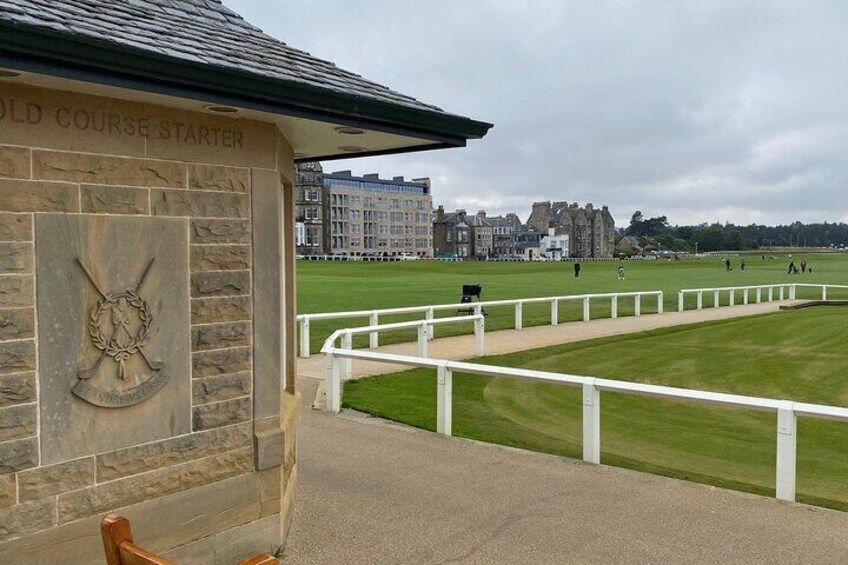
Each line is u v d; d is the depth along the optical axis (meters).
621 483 6.70
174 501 4.26
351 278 53.81
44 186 3.67
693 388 12.65
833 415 6.10
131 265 4.00
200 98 3.85
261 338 4.66
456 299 31.64
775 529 5.59
